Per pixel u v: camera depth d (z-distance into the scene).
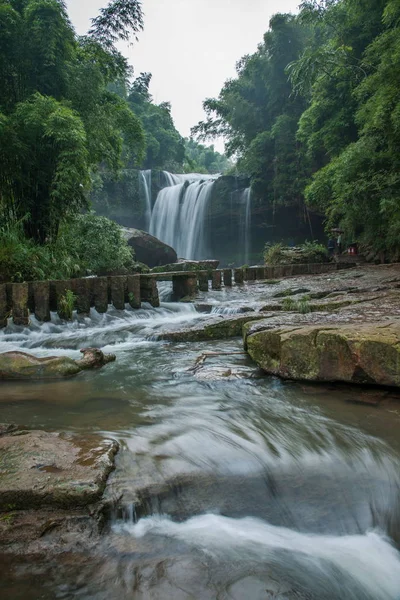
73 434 2.98
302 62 20.80
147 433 3.07
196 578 1.82
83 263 12.40
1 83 12.04
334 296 9.04
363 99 18.00
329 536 2.26
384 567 2.05
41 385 4.49
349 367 3.92
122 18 15.66
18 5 12.78
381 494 2.52
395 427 3.17
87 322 8.56
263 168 31.20
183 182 38.12
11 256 9.59
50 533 2.02
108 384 4.50
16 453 2.52
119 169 18.16
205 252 34.62
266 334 4.71
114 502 2.19
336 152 21.48
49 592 1.71
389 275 12.88
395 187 15.48
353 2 19.23
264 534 2.21
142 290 10.10
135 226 36.59
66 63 12.77
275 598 1.73
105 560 1.91
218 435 3.07
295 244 32.84
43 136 10.81
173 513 2.30
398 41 13.78
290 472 2.65
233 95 33.38
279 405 3.71
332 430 3.16
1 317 7.70
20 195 11.77
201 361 5.25
